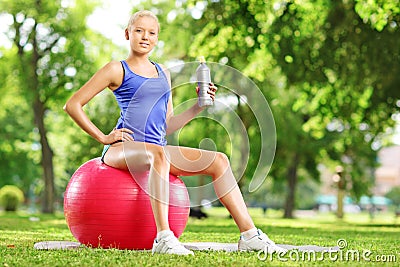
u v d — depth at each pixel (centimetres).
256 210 5575
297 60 1897
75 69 2923
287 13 1858
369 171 3897
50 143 3900
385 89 1936
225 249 696
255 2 1817
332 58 1881
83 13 2909
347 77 1902
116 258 561
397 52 1823
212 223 1755
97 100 2948
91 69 2939
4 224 1280
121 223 645
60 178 4525
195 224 1605
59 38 2920
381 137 2780
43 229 1148
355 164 3441
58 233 1039
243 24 1864
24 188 4262
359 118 2077
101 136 667
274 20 1858
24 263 542
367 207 6131
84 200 657
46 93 2909
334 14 1841
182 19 2378
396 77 1881
